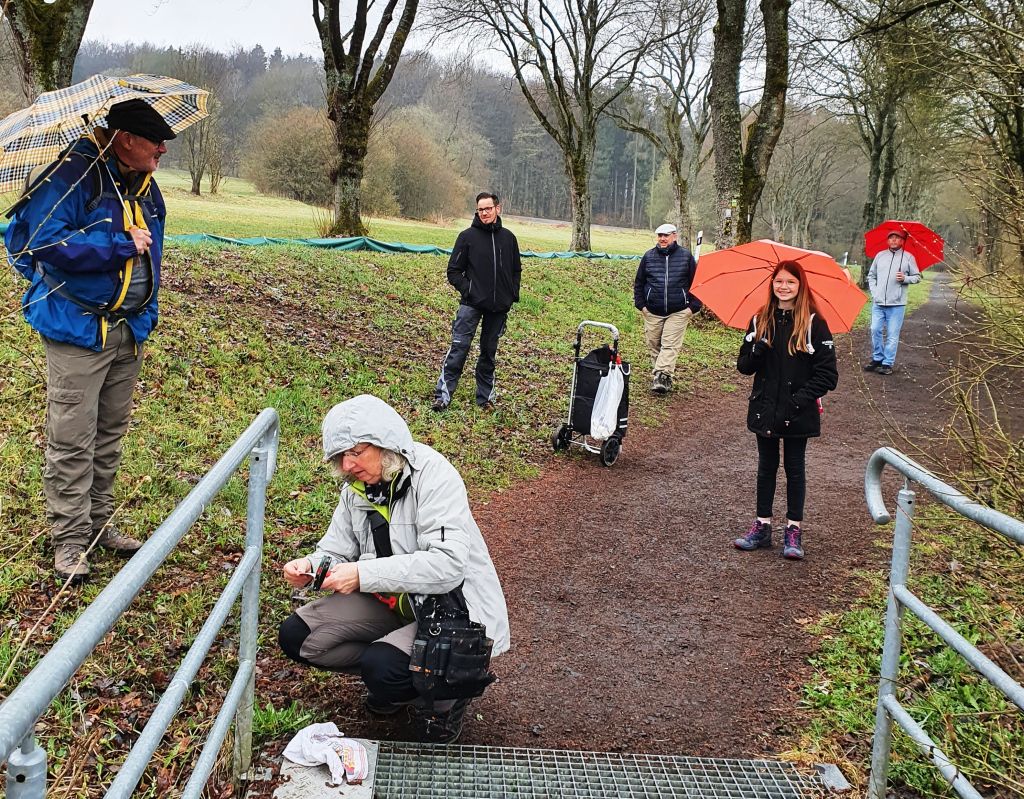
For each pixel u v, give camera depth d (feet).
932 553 19.39
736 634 16.22
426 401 29.14
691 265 36.94
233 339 27.94
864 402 38.68
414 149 161.07
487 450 26.58
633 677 14.61
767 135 57.93
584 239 93.04
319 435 23.63
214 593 14.89
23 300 13.46
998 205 18.52
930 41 29.78
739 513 23.44
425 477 11.17
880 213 113.80
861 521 22.67
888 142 107.55
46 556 14.60
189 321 27.84
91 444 14.07
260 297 33.65
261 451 9.91
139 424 20.72
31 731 4.78
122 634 13.16
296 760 10.94
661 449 30.12
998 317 17.47
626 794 11.15
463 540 10.99
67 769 9.61
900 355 52.44
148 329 14.71
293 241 51.88
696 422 34.42
